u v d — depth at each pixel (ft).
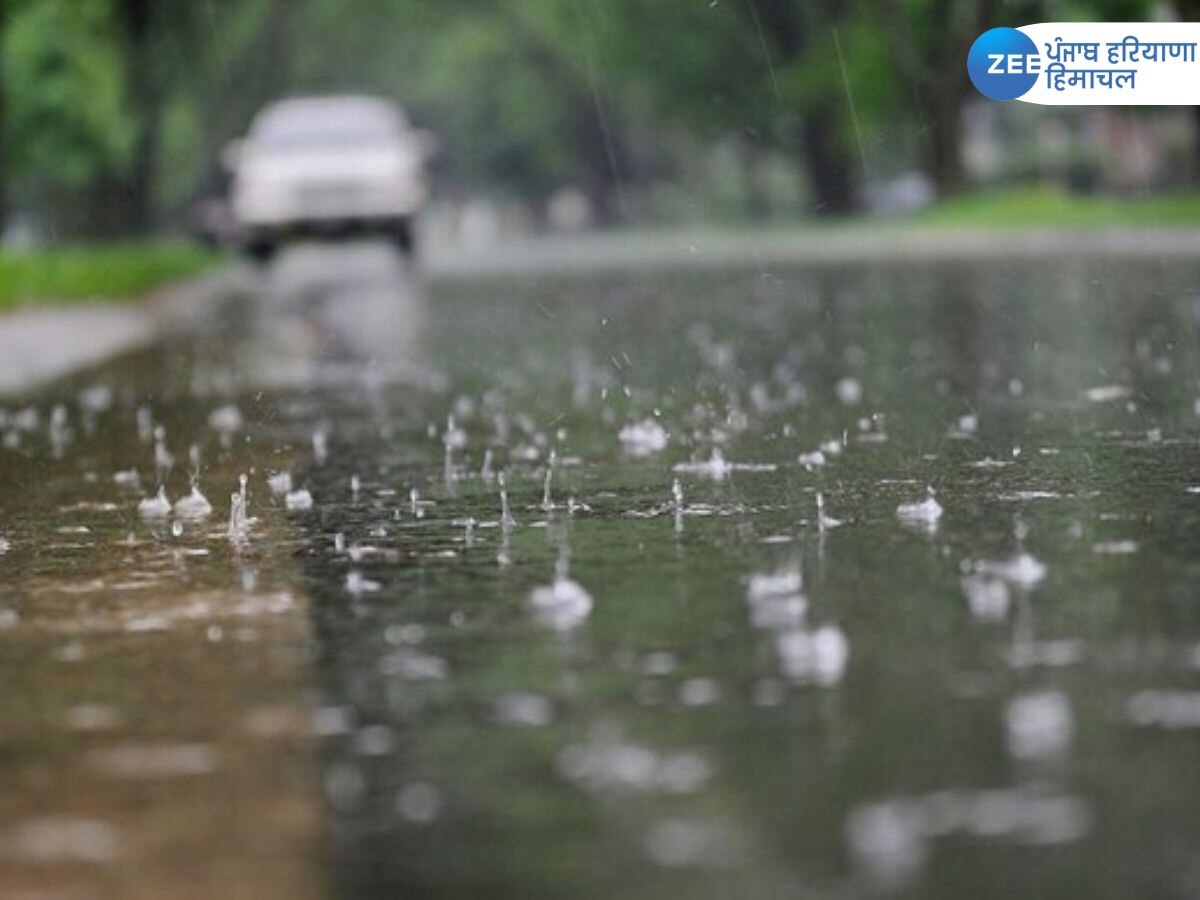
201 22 449.48
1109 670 40.14
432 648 44.37
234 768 35.06
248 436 93.56
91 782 34.47
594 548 57.11
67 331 175.22
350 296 236.22
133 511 68.74
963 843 29.68
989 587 49.06
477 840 30.60
